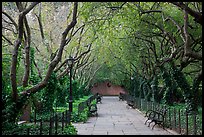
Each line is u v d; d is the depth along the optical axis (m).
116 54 37.06
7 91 12.59
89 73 50.69
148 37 26.39
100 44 34.00
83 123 21.75
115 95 81.62
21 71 20.03
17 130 11.64
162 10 19.77
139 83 42.25
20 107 12.84
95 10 18.95
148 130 17.80
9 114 12.23
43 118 18.42
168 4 19.77
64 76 21.50
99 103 50.75
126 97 54.47
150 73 32.88
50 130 11.80
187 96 19.66
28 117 18.50
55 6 25.08
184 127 15.32
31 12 24.75
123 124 21.17
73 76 34.84
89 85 57.19
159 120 18.94
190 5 18.64
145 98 33.88
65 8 26.38
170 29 21.34
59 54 14.06
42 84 13.70
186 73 26.75
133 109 37.31
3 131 11.42
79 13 18.77
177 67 21.70
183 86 19.84
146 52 30.70
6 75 14.01
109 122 22.53
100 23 22.55
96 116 27.59
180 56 22.39
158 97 29.95
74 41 28.06
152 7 19.42
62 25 26.52
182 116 16.45
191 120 14.77
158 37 27.36
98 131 17.34
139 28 23.38
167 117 18.70
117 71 56.66
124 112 32.53
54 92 19.58
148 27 23.30
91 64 46.66
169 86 26.56
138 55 31.41
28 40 15.05
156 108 23.25
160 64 25.89
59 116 18.47
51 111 19.48
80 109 25.86
